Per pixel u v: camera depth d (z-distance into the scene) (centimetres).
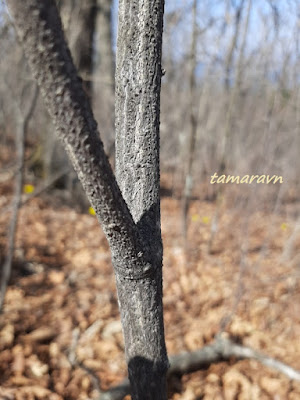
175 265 406
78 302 324
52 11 53
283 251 448
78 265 392
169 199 645
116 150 96
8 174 581
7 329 265
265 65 380
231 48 397
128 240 81
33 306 305
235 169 410
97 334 285
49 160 550
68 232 468
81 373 246
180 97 559
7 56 317
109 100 390
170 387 242
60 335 279
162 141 616
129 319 96
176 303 340
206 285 369
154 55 88
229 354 266
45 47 54
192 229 509
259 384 246
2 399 211
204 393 239
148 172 93
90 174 69
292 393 238
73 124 62
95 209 76
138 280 90
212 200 639
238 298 306
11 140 718
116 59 91
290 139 412
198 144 599
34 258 381
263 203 495
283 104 373
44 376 238
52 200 541
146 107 90
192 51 388
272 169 387
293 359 271
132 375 102
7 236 402
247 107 452
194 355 260
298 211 546
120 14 88
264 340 292
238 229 486
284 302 340
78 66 480
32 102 233
